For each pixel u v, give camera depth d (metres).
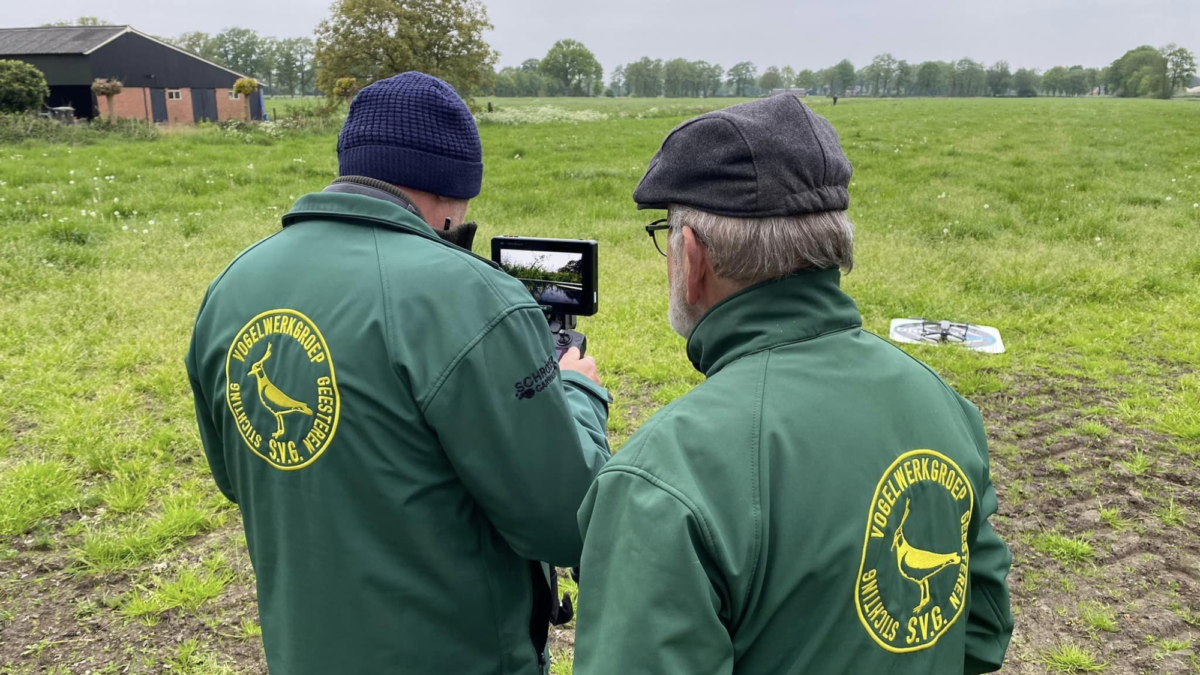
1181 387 5.06
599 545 1.00
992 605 1.24
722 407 1.03
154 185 12.21
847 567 0.98
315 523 1.27
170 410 4.59
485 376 1.23
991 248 8.78
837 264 1.13
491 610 1.39
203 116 42.34
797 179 1.06
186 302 6.45
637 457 1.01
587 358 1.77
